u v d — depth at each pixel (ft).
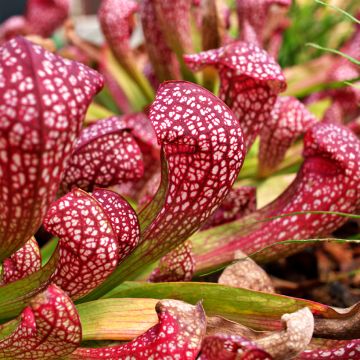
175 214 1.18
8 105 0.95
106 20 1.93
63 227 1.08
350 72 1.97
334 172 1.33
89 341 1.17
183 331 1.08
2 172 0.98
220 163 1.13
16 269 1.20
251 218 1.39
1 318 1.14
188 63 1.34
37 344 1.07
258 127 1.38
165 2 1.72
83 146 1.34
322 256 1.83
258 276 1.32
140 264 1.21
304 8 2.37
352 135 1.34
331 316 1.17
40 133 0.96
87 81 0.99
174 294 1.21
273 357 1.05
